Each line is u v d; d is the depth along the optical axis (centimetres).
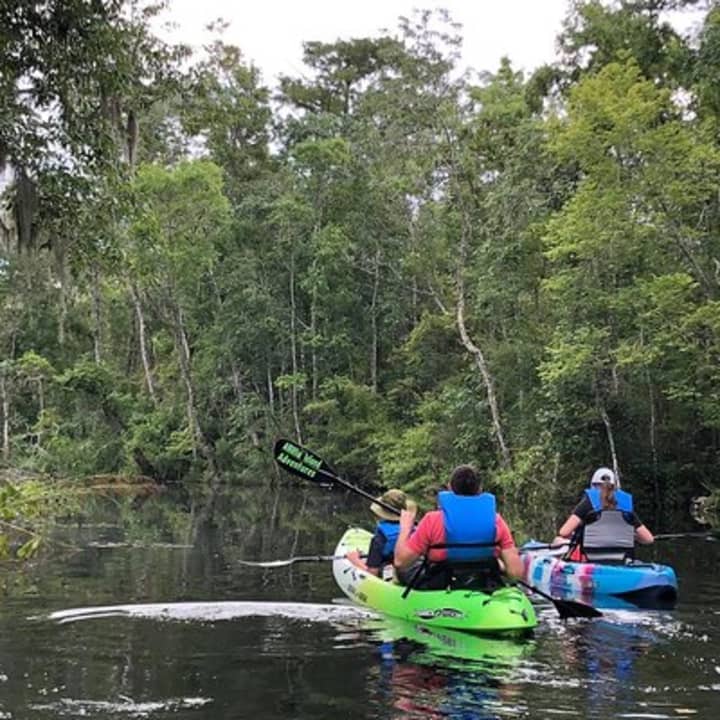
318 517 1689
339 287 2919
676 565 952
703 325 1617
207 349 3131
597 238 1642
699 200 1681
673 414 1856
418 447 2278
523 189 2056
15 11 754
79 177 852
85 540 1197
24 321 3425
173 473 3053
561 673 489
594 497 823
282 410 3012
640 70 1958
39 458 2520
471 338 2373
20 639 567
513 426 2089
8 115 783
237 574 874
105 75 834
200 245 2914
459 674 485
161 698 438
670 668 502
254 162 3400
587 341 1683
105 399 3061
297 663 507
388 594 659
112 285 3009
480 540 630
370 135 2916
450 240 2508
